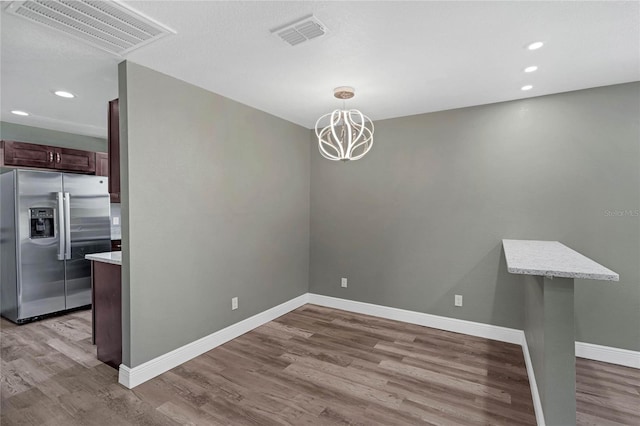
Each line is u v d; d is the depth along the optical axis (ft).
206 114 9.53
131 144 7.66
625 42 6.63
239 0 5.31
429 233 11.62
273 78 8.62
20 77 8.52
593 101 9.18
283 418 6.64
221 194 10.10
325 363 8.95
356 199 13.12
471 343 10.25
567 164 9.51
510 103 10.26
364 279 13.01
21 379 8.08
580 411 6.88
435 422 6.52
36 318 12.57
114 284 8.48
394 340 10.48
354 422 6.53
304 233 14.10
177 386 7.79
